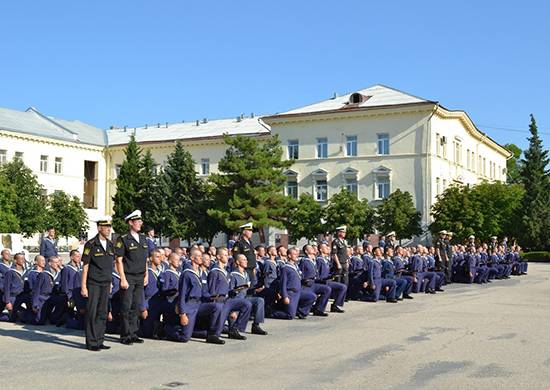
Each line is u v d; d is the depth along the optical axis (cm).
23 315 1644
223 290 1376
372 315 1830
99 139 7712
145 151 7156
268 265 1798
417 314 1847
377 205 5519
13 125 6794
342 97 6281
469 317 1769
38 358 1155
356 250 2347
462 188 5128
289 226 5050
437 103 5575
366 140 5869
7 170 5522
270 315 1772
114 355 1189
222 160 5172
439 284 2727
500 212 5403
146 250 1344
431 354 1195
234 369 1059
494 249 3675
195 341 1360
